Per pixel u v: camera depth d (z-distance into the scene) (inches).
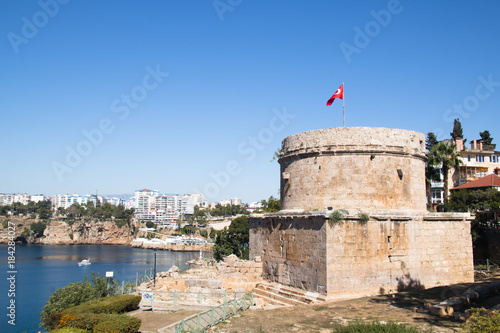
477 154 3885.3
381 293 1445.6
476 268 1993.1
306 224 1529.3
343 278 1400.1
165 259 7391.7
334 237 1412.4
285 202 1818.4
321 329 1041.5
